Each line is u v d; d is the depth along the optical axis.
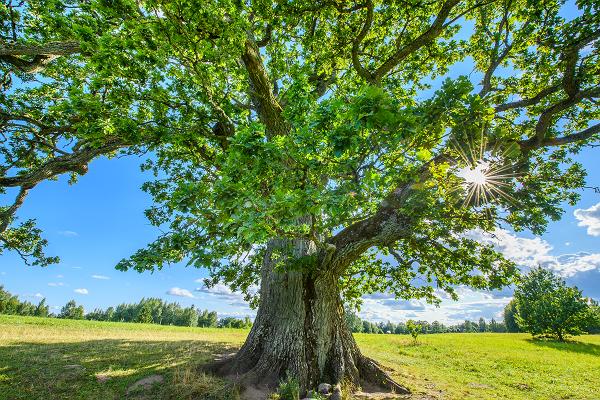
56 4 7.70
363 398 8.13
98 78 7.22
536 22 8.55
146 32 7.02
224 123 8.84
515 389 12.22
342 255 9.31
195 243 5.97
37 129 10.93
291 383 8.03
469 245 10.09
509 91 10.74
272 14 10.09
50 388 8.02
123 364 10.10
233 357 9.72
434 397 8.84
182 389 7.93
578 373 16.66
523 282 10.32
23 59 9.53
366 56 13.05
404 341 28.84
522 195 9.05
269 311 9.86
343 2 10.23
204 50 6.95
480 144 5.03
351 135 4.10
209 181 9.87
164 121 8.30
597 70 8.16
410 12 11.43
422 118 4.49
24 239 15.30
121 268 5.91
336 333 9.51
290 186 5.08
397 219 8.77
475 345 27.12
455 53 12.31
